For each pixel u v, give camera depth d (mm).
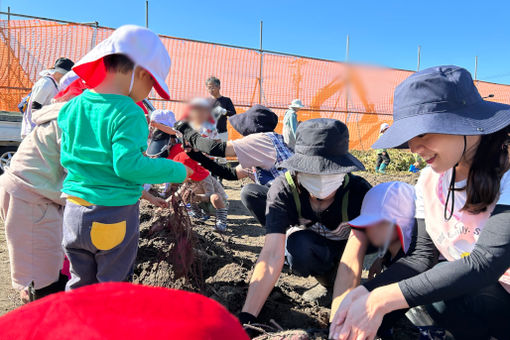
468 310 1682
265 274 1812
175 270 2244
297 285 2822
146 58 1727
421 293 1285
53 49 7496
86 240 1729
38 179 1996
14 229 2016
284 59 10258
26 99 4074
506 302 1583
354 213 2051
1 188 2041
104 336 444
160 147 5031
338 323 1438
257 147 2646
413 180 8609
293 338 1343
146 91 1861
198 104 2537
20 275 2066
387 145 1267
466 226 1469
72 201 1756
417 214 1697
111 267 1829
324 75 10789
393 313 1724
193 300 526
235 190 7129
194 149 2789
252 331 1604
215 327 504
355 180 2105
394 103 1358
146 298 500
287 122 7109
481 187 1301
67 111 1812
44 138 1980
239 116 2941
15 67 7332
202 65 9086
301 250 2244
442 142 1242
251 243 3918
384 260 2014
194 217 4504
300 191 2023
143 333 455
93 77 1905
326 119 1927
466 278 1251
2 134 6496
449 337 1798
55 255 2143
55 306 474
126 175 1651
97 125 1690
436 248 1659
